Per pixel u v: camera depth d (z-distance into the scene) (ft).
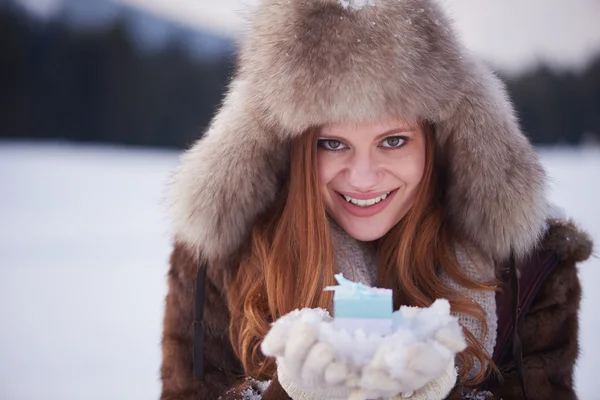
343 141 3.89
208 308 4.42
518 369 4.02
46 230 18.07
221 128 4.01
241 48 4.01
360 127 3.75
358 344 2.70
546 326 4.25
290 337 2.77
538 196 3.87
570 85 71.26
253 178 4.04
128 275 13.04
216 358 4.41
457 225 4.21
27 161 39.17
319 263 4.02
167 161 42.80
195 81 66.33
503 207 3.88
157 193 26.22
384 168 3.94
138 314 10.36
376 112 3.51
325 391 2.93
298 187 4.06
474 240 4.14
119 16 66.80
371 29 3.47
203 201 4.02
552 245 4.28
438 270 4.35
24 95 62.49
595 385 6.72
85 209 22.07
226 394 3.90
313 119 3.58
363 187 3.90
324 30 3.49
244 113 3.87
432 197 4.25
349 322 2.81
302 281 4.09
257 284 4.17
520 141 3.90
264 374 4.06
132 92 65.16
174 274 4.59
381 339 2.73
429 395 3.10
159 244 16.11
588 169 32.71
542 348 4.26
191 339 4.44
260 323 4.04
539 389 4.14
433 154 4.09
